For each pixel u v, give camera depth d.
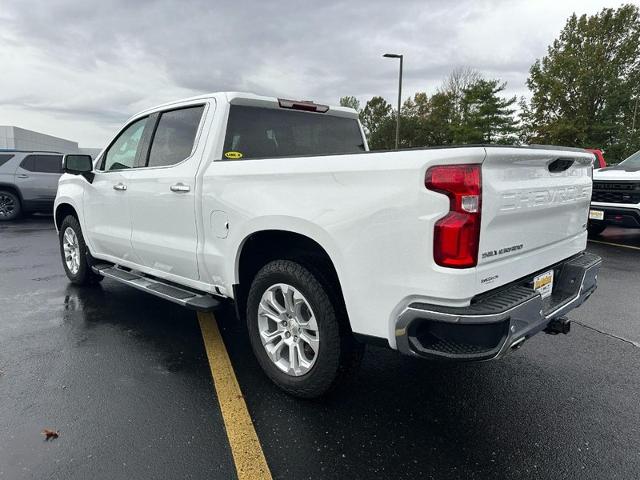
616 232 10.20
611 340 3.92
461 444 2.47
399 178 2.19
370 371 3.31
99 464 2.27
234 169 3.01
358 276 2.38
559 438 2.53
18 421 2.62
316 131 4.02
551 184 2.68
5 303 4.78
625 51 33.28
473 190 2.07
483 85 40.88
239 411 2.75
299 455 2.37
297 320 2.79
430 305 2.17
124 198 4.05
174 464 2.28
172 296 3.53
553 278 2.94
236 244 3.00
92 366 3.33
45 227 10.89
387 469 2.27
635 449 2.44
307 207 2.56
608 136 32.31
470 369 3.36
